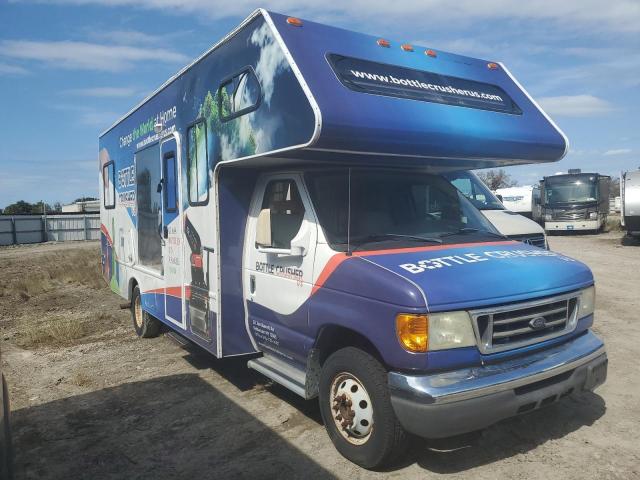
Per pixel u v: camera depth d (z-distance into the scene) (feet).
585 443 13.67
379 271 12.23
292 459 13.60
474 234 15.52
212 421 16.14
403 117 13.70
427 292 11.31
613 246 61.72
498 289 11.92
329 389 13.52
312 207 14.47
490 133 15.21
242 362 21.84
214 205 16.79
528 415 15.30
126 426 16.12
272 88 13.92
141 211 24.40
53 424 16.51
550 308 12.73
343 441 13.24
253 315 16.93
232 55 15.93
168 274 21.29
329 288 13.35
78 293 42.27
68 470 13.71
